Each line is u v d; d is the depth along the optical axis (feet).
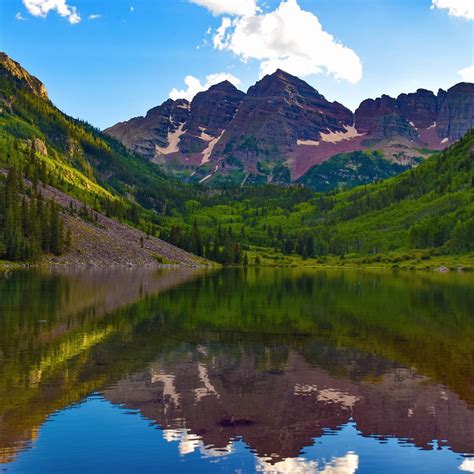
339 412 105.91
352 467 82.69
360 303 294.05
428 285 450.30
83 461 82.48
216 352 158.10
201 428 96.37
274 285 438.40
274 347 166.91
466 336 188.34
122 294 324.39
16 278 421.18
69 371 131.64
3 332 181.27
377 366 142.72
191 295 332.39
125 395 113.60
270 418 102.06
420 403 111.75
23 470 79.30
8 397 110.42
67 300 278.67
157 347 163.32
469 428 98.27
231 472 79.97
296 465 82.94
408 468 82.58
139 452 86.07
